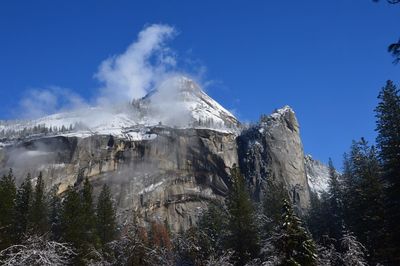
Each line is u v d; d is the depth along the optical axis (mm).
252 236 53344
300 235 32781
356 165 55688
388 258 44219
